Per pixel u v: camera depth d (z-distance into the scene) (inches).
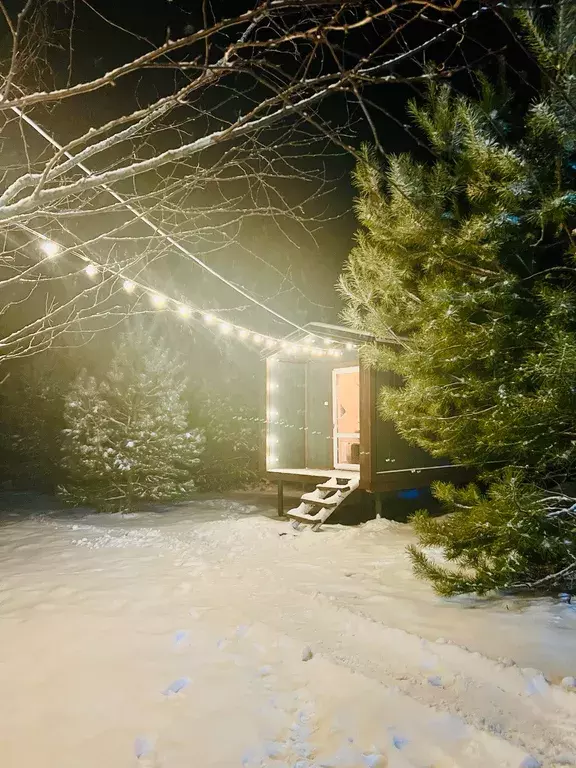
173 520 452.8
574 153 210.5
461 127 223.0
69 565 304.5
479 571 211.6
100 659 179.9
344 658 172.9
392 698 145.3
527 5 116.6
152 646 189.0
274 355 488.4
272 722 141.3
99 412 489.7
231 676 165.9
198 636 194.7
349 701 146.4
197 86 114.2
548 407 190.5
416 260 243.3
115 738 136.0
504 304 211.2
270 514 475.5
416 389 239.9
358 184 244.5
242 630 196.5
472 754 123.0
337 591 241.1
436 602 221.1
